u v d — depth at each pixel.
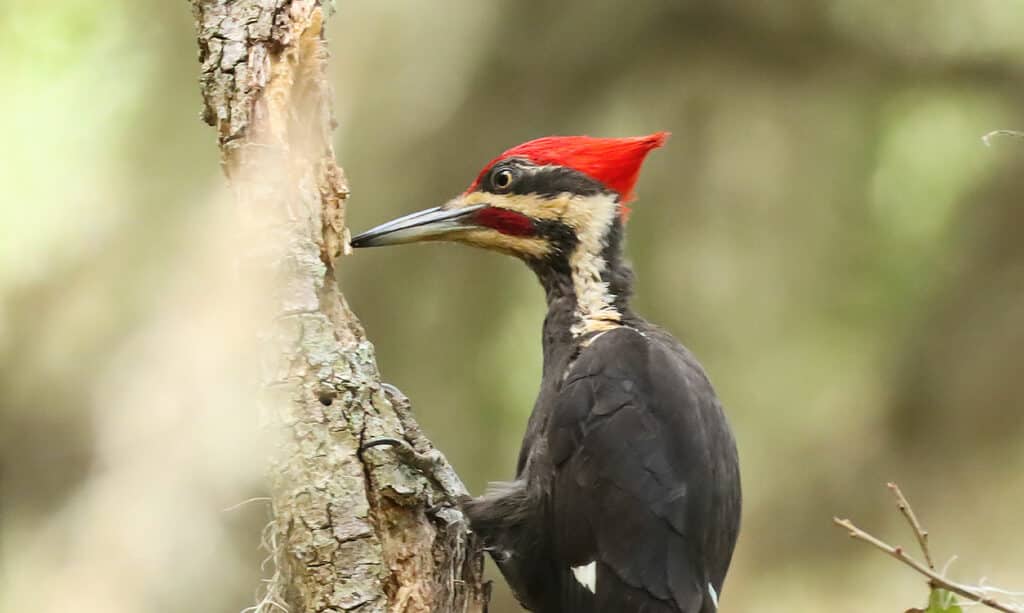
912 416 13.49
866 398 13.46
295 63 6.77
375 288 13.42
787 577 13.42
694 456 7.20
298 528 6.43
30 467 12.33
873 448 13.46
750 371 13.20
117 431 12.15
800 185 13.17
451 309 13.46
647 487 7.09
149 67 13.07
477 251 13.44
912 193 13.52
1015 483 13.30
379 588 6.43
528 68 13.24
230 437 11.94
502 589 13.53
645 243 13.15
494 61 13.20
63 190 12.88
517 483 7.33
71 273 12.66
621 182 8.09
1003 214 13.44
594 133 13.15
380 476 6.69
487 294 13.47
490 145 13.20
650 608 7.00
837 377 13.44
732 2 13.23
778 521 13.40
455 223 8.12
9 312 12.59
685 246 13.11
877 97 13.44
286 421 6.50
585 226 8.01
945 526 13.35
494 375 13.41
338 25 13.04
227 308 12.10
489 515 7.16
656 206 13.13
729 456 7.45
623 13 13.18
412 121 13.10
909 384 13.47
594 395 7.26
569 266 8.02
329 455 6.51
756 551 13.44
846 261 13.27
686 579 7.07
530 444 7.52
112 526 12.02
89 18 13.20
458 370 13.41
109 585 11.91
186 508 12.00
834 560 13.38
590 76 13.30
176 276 12.45
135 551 11.98
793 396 13.29
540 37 13.20
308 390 6.55
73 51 13.17
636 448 7.14
